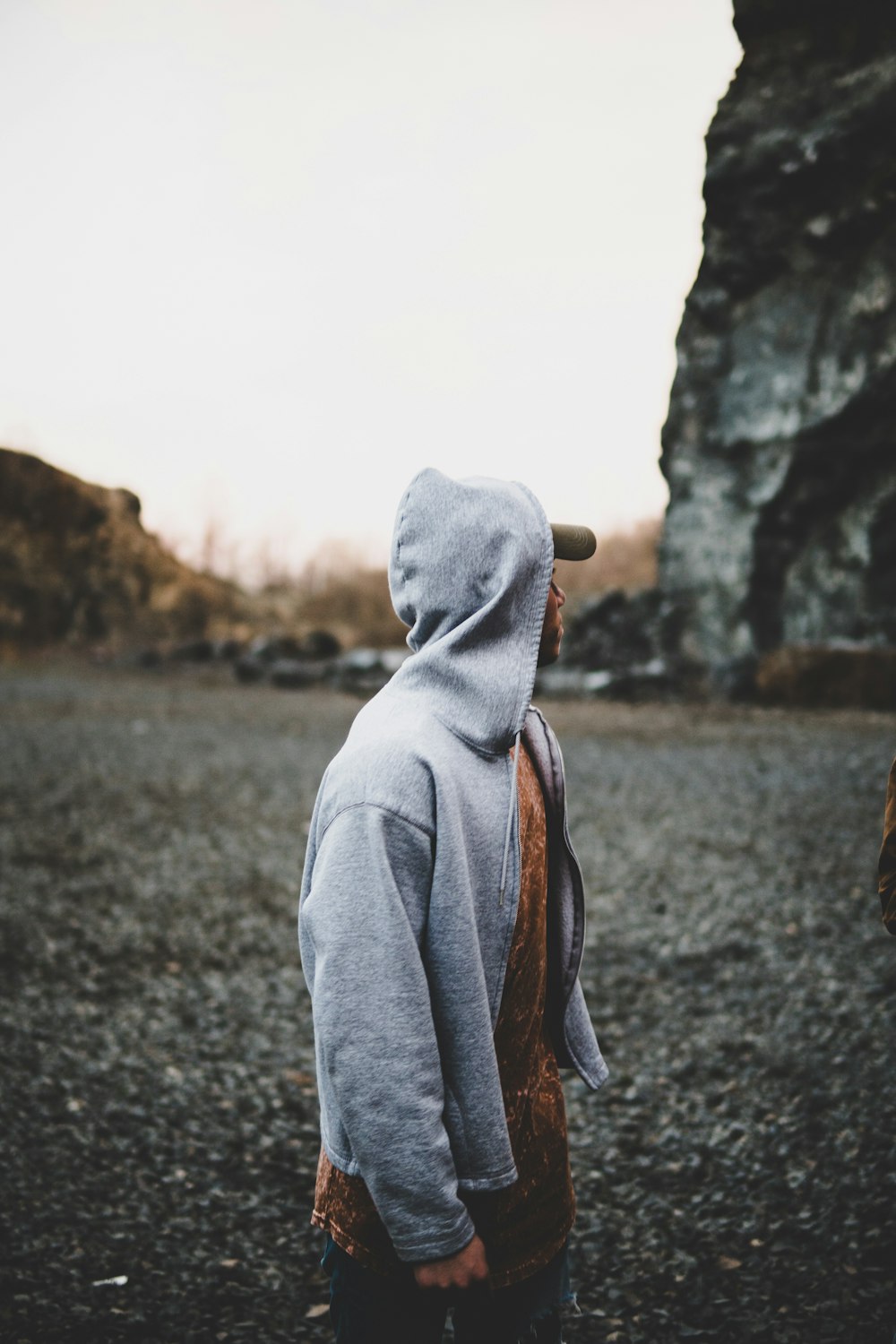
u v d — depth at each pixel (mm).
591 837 6727
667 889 5543
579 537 1652
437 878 1380
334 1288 1461
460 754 1439
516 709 1457
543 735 1646
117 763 9984
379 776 1392
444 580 1484
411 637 1571
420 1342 1424
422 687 1477
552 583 1537
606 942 4781
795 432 14648
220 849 6766
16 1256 2529
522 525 1471
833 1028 3691
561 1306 1594
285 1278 2484
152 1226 2689
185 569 39000
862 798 7387
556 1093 1574
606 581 36719
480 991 1396
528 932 1505
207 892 5805
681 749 10109
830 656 13320
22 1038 3877
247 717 14055
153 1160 3012
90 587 34438
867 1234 2484
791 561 15188
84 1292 2406
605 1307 2332
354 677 19141
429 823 1390
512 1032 1489
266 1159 3018
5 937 5039
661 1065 3525
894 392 13664
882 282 13789
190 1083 3506
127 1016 4102
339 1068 1321
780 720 12125
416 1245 1303
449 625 1496
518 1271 1464
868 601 14242
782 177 14266
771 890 5391
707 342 15781
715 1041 3678
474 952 1392
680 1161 2910
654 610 17266
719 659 15188
